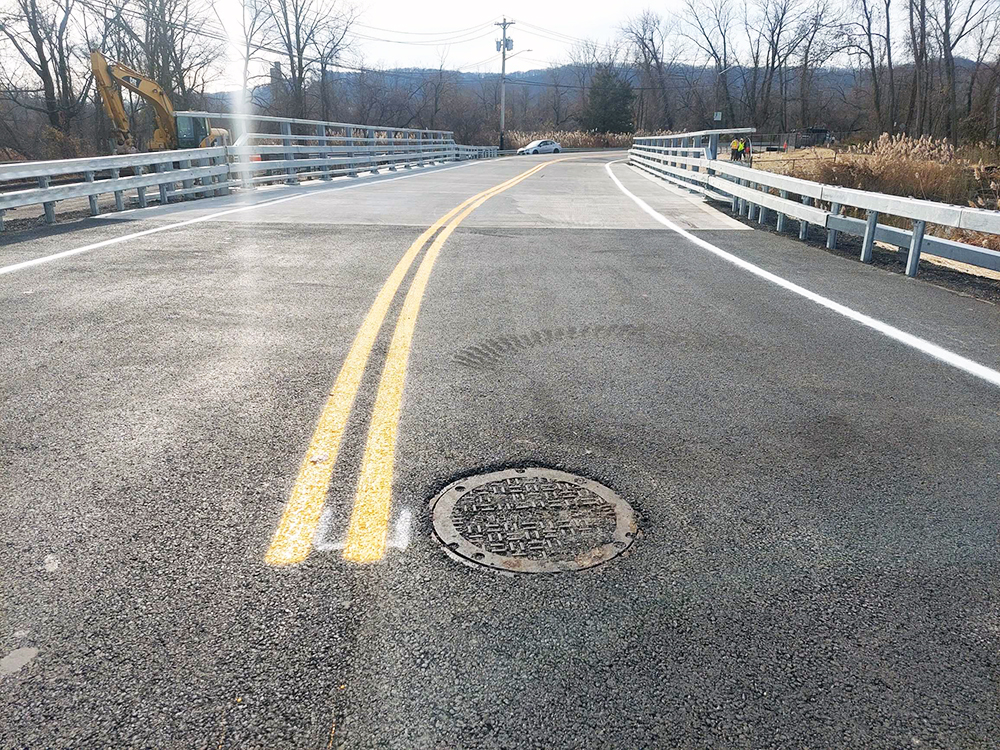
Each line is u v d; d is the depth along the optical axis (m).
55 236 9.15
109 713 1.83
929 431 3.66
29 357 4.50
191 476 3.01
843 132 71.31
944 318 5.91
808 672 2.02
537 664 2.02
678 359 4.73
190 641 2.08
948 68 46.09
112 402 3.79
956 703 1.92
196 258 7.80
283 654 2.04
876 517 2.83
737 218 12.41
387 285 6.70
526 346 4.95
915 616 2.26
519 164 35.75
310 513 2.75
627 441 3.45
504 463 3.19
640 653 2.07
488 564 2.46
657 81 98.75
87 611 2.20
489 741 1.77
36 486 2.91
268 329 5.20
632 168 32.16
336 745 1.75
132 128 44.97
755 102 86.12
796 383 4.32
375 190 17.11
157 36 43.81
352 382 4.15
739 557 2.55
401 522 2.70
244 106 56.88
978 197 18.48
